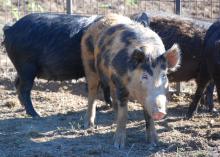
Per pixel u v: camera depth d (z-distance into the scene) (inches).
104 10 794.8
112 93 431.8
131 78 382.0
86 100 556.4
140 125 469.7
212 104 523.8
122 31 414.3
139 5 818.2
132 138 431.5
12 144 419.5
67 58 491.8
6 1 788.0
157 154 392.8
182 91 589.6
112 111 517.7
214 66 445.1
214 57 442.9
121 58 393.7
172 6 820.0
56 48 489.7
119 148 409.1
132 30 409.7
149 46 387.9
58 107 529.0
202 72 485.7
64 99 555.5
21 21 501.4
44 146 415.5
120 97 405.1
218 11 804.6
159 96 366.9
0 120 484.1
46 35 491.2
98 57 430.3
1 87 588.7
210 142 411.5
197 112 520.7
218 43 437.4
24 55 495.8
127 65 387.5
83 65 468.8
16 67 505.4
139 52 371.9
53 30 491.8
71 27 491.8
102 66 424.2
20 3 789.2
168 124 470.3
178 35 512.7
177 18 527.8
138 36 401.1
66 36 488.7
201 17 774.5
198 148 402.6
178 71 514.9
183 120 486.9
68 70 498.9
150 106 366.6
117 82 402.3
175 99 559.8
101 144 418.6
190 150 400.5
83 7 796.6
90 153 398.9
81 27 492.7
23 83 501.4
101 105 537.0
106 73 421.4
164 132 445.7
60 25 493.4
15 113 506.6
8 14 764.6
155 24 519.8
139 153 400.2
